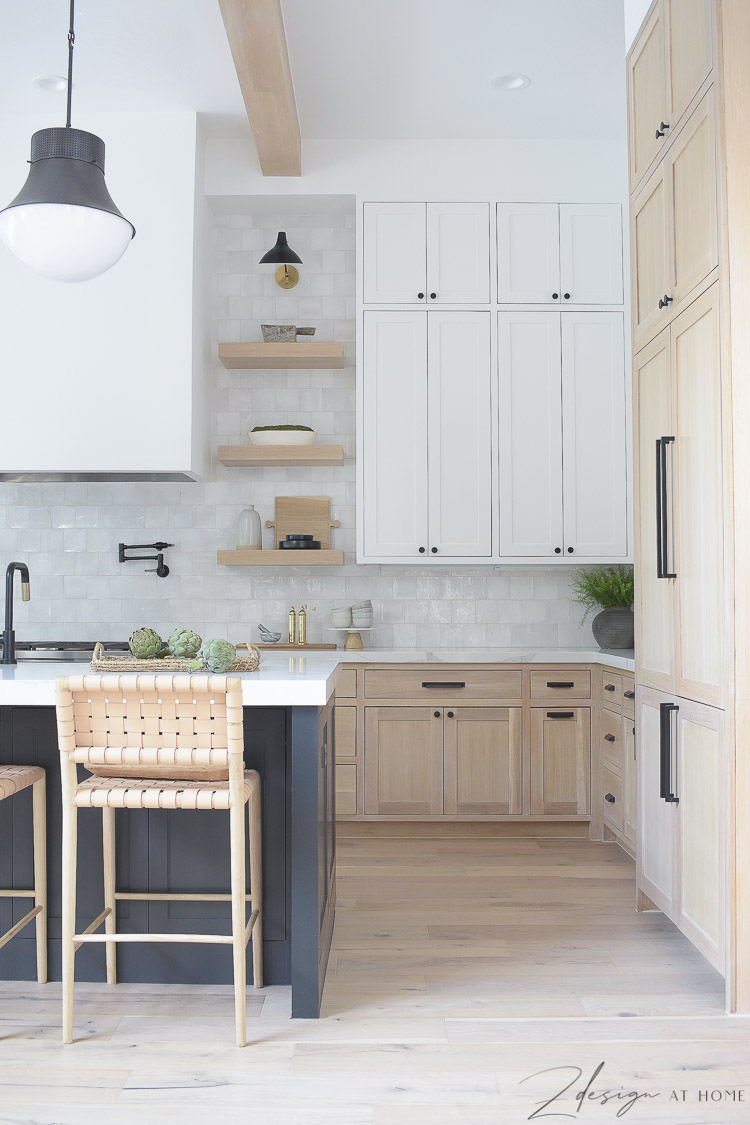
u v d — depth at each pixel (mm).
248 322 4770
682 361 2676
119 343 4184
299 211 4727
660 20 2861
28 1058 2133
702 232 2510
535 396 4445
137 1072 2070
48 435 4168
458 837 4219
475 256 4461
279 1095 1971
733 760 2322
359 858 3844
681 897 2691
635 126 3156
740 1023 2311
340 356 4496
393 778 4176
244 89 3639
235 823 2150
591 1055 2146
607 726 4051
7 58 3717
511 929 2973
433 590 4746
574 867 3703
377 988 2510
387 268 4453
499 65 3832
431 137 4477
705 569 2496
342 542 4742
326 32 3570
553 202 4480
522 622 4746
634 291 3170
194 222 4246
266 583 4727
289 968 2572
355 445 4723
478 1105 1933
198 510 4734
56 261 2283
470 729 4184
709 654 2471
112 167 4227
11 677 2379
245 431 4762
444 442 4426
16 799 2596
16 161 4207
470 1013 2359
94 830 2578
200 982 2572
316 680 2309
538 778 4176
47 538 4707
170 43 3613
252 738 2564
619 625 4219
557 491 4441
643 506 3084
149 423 4172
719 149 2355
